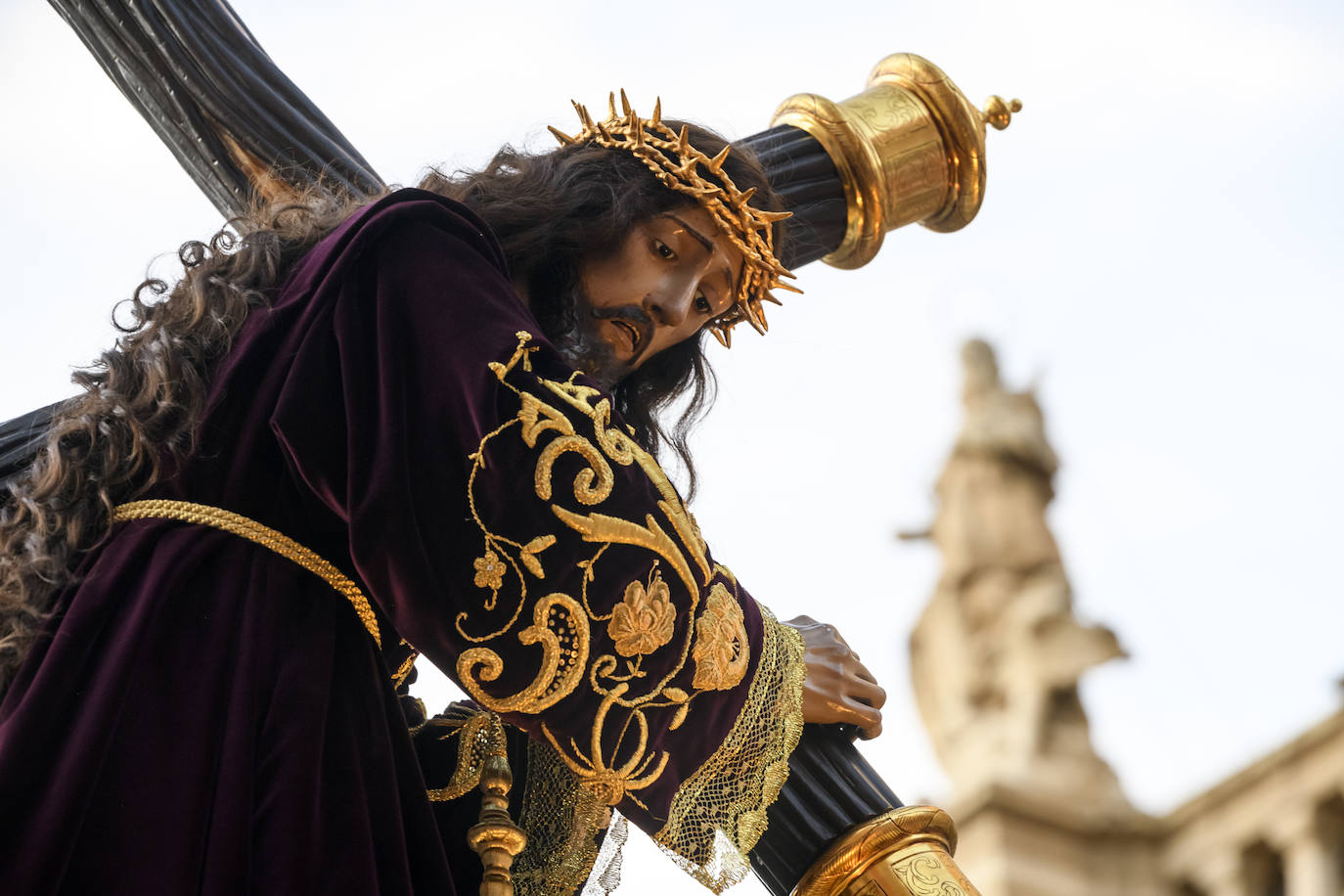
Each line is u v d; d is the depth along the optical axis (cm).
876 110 340
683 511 195
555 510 184
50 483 192
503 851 200
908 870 221
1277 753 866
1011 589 1005
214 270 206
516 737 223
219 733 176
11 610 186
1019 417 1052
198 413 192
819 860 223
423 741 217
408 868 182
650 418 258
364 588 195
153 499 192
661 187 236
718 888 189
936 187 341
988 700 980
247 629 184
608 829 218
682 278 234
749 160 249
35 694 175
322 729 181
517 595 182
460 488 183
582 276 232
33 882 163
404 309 194
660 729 189
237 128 304
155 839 169
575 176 235
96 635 181
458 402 187
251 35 310
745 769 195
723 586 199
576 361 232
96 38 311
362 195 301
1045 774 930
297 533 192
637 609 186
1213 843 875
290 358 194
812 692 224
